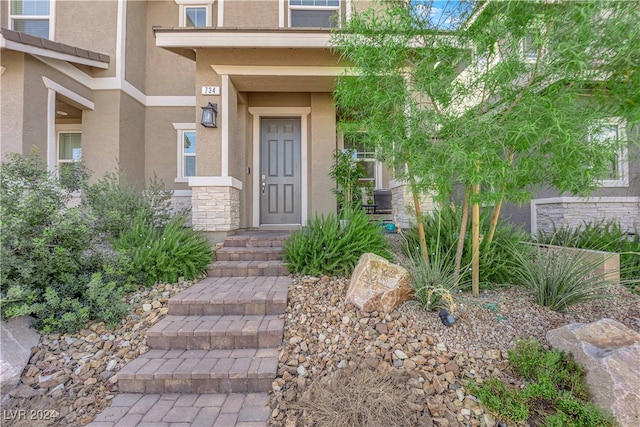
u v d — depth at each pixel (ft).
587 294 9.73
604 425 5.94
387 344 8.29
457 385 7.12
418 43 10.03
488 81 8.54
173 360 8.46
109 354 8.80
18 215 9.18
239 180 20.52
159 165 25.08
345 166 19.80
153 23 25.12
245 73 17.08
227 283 12.66
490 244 12.17
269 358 8.50
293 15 20.63
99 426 6.68
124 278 11.72
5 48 15.96
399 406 6.61
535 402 6.65
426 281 9.98
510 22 8.25
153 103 25.11
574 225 17.99
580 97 8.02
